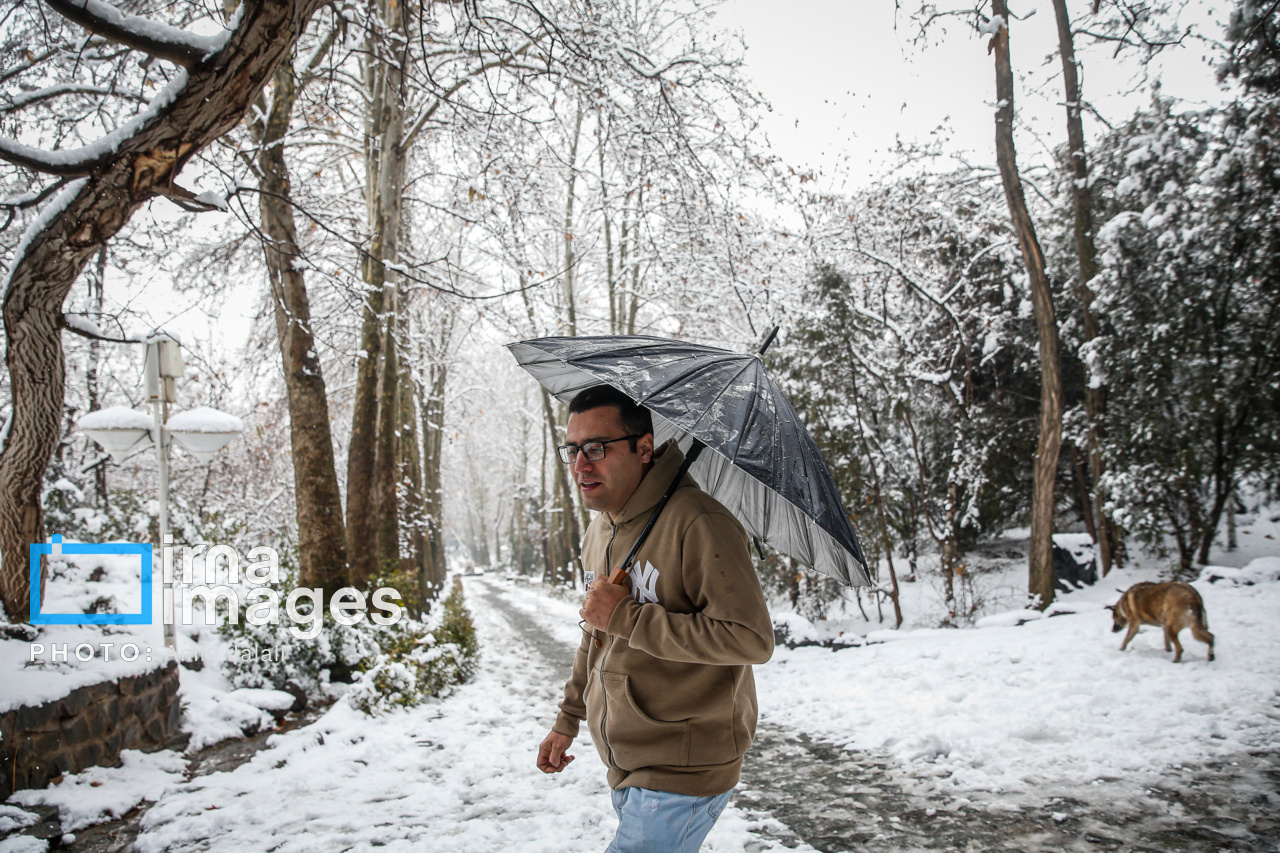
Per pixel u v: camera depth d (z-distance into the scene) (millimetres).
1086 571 15406
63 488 8383
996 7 13297
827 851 3648
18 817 4133
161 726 5801
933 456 17328
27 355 5258
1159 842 3469
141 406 15172
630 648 1846
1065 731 5191
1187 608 6691
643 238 15125
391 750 6039
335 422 19891
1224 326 13977
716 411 1852
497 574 55625
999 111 13617
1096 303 15125
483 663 11672
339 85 11961
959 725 5609
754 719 1950
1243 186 13469
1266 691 5586
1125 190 15008
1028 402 18516
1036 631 9367
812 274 14398
